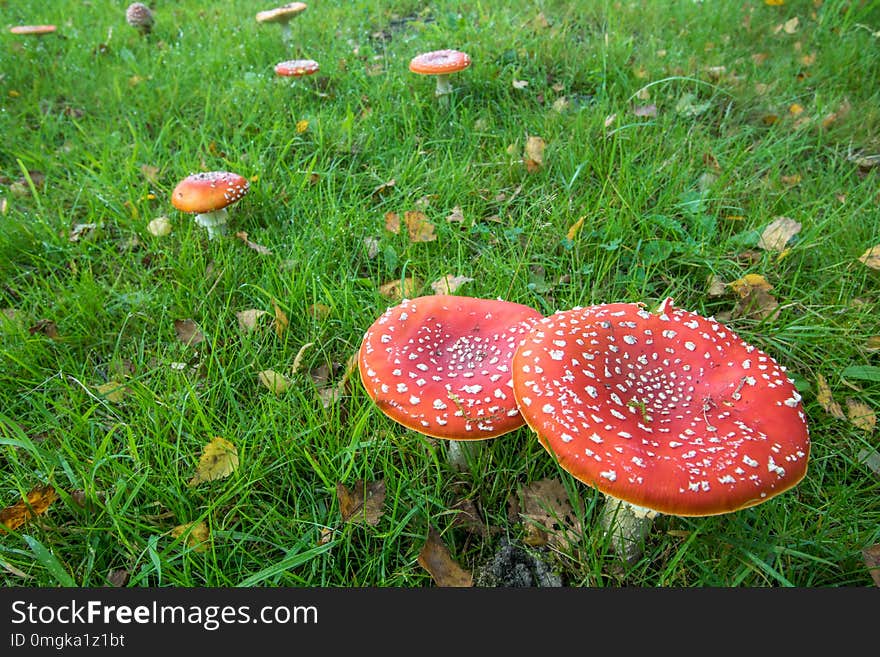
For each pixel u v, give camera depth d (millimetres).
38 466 476
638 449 333
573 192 734
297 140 862
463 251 667
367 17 1296
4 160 878
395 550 446
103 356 587
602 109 846
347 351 567
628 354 401
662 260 631
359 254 681
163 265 659
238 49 1143
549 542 439
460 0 1262
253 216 739
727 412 363
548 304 608
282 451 478
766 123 858
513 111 907
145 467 467
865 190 715
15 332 574
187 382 492
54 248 689
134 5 1246
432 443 497
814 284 620
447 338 460
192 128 923
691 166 746
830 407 496
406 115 873
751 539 424
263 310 614
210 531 426
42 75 1113
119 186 776
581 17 1150
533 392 355
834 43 1002
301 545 432
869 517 445
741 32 1071
